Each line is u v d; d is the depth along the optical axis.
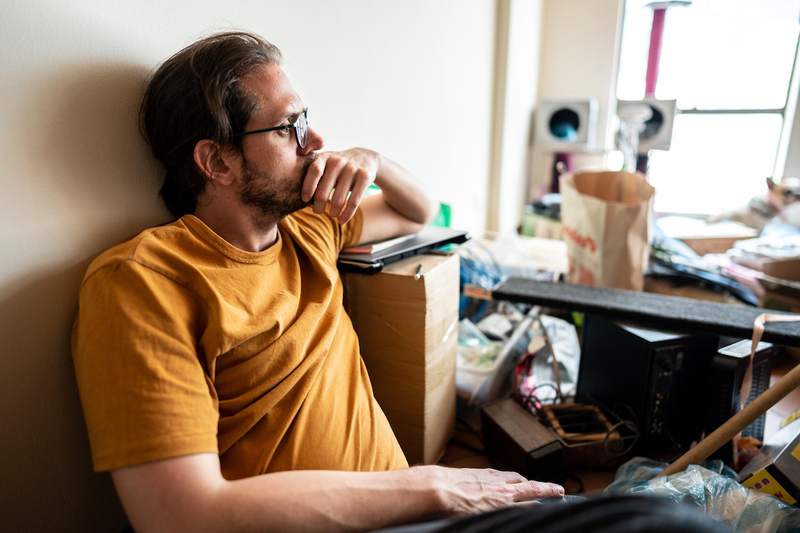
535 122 3.26
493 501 0.76
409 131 1.82
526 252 2.38
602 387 1.35
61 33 0.70
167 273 0.69
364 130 1.54
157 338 0.63
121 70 0.80
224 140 0.79
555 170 3.28
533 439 1.15
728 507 0.88
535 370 1.57
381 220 1.20
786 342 1.08
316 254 0.98
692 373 1.23
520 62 2.80
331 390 0.86
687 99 3.13
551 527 0.39
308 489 0.64
